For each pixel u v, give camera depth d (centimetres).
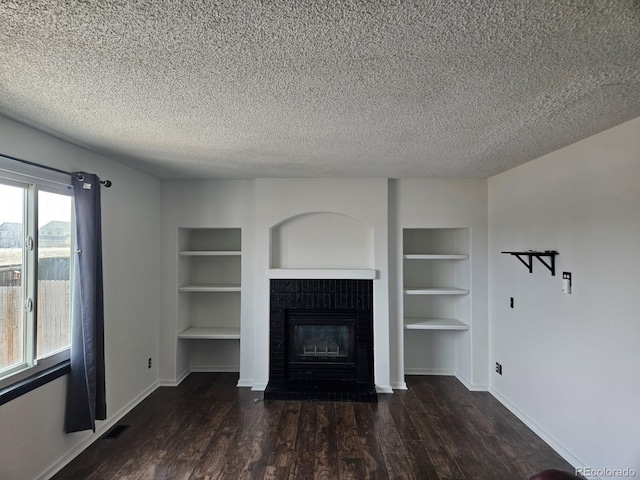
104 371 276
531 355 312
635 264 207
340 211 398
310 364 405
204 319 452
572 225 261
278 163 328
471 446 282
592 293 240
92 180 270
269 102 187
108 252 310
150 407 349
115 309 320
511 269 348
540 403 298
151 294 388
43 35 125
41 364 238
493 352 385
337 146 271
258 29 122
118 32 123
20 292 227
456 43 131
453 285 446
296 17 115
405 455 269
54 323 253
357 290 397
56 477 239
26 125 223
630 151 212
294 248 419
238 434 298
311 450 275
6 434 207
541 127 226
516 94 177
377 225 397
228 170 360
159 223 407
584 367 247
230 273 455
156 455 267
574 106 192
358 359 396
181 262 421
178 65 148
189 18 115
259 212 400
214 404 357
